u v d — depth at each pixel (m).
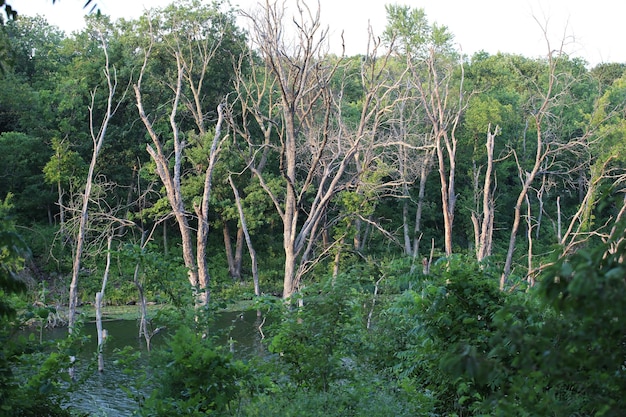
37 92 41.94
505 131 49.41
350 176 42.41
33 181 41.91
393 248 48.44
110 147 42.91
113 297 37.78
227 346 9.77
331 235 44.69
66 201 42.25
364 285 10.35
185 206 41.00
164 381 8.05
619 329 4.09
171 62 42.47
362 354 10.20
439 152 29.91
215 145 29.25
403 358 10.54
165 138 43.62
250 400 8.45
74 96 42.09
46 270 38.22
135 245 10.27
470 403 8.20
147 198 44.25
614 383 4.29
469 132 48.91
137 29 42.81
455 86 47.47
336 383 9.24
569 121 47.62
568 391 5.62
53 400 8.55
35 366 7.95
